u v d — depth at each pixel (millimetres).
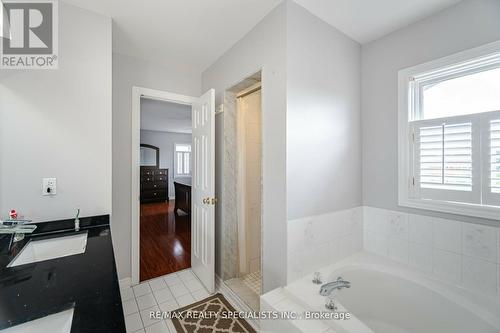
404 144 1819
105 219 1613
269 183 1637
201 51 2209
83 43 1563
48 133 1451
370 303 1750
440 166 1644
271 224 1623
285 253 1513
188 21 1743
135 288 2217
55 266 1001
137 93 2311
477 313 1312
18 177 1372
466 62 1499
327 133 1773
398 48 1851
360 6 1573
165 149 7918
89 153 1578
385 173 1948
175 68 2555
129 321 1743
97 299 755
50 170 1459
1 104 1335
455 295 1440
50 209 1461
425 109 1748
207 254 2168
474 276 1482
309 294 1405
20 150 1379
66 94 1506
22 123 1383
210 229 2104
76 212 1537
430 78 1713
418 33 1732
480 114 1460
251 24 1781
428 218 1702
